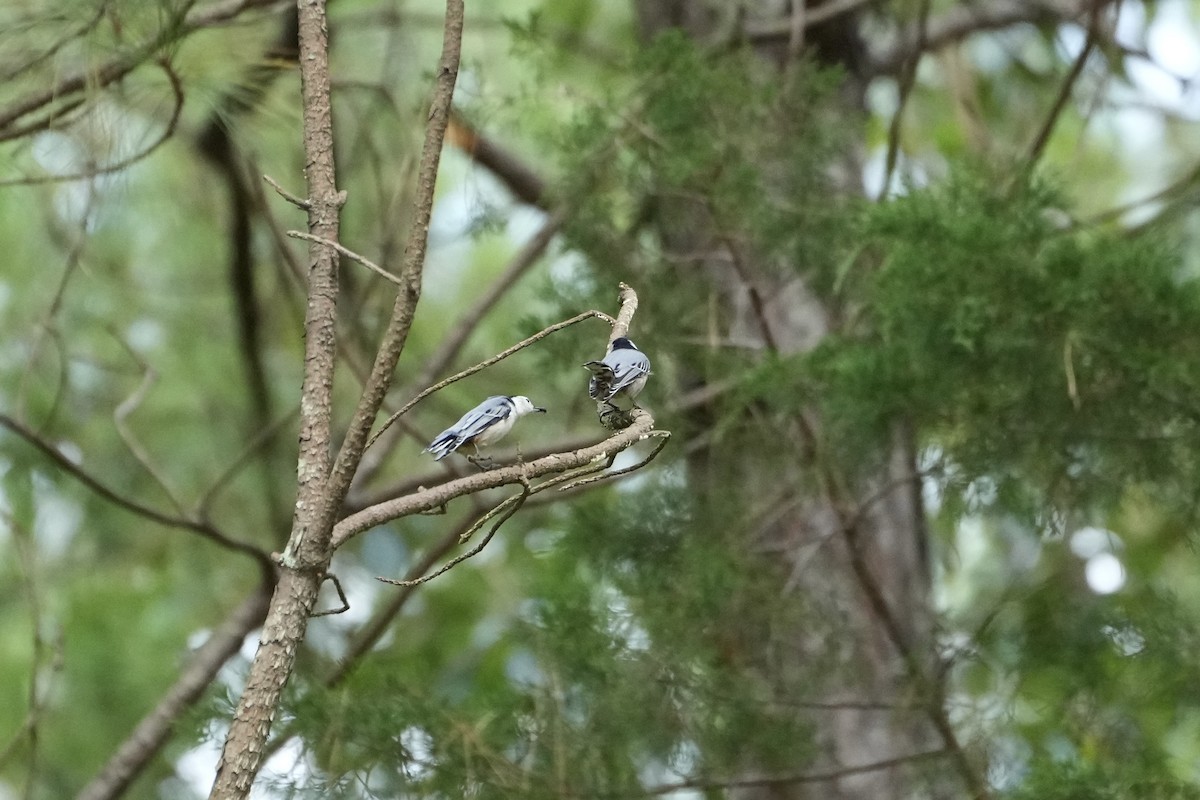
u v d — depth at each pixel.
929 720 10.73
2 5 9.19
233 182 13.30
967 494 9.25
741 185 10.30
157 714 11.91
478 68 11.13
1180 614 9.42
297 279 11.75
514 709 9.32
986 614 10.17
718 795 10.79
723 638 10.43
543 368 10.84
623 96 10.91
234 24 10.00
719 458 11.13
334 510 5.51
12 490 13.34
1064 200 9.02
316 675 10.09
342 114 13.99
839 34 13.30
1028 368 8.48
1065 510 9.02
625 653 9.60
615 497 13.12
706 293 11.22
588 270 11.05
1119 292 8.26
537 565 12.27
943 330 8.42
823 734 11.28
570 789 9.04
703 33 13.16
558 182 11.00
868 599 11.45
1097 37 12.20
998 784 9.50
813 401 9.82
